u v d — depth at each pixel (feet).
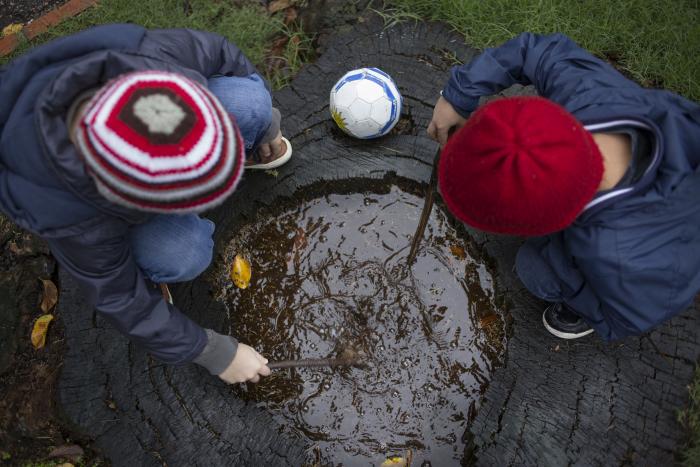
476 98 5.93
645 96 4.91
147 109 3.52
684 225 4.80
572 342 6.24
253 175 7.04
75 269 4.65
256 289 6.98
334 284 7.00
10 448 6.24
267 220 7.20
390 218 7.22
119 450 5.98
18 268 6.94
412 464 6.29
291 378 6.60
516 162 3.85
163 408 6.09
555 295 5.79
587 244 4.81
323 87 7.45
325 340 6.76
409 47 7.67
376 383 6.58
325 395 6.55
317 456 6.32
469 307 6.81
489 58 5.90
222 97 5.75
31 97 4.12
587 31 7.97
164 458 5.94
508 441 5.88
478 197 4.09
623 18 8.05
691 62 7.77
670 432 5.91
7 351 6.59
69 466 6.10
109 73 4.28
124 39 4.58
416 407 6.49
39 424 6.24
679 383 6.07
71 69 4.07
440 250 7.04
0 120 4.25
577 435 5.88
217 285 6.88
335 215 7.27
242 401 6.17
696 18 8.05
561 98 5.30
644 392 6.04
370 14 7.96
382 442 6.38
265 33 8.36
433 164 6.95
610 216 4.66
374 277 7.00
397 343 6.72
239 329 6.81
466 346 6.68
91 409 6.10
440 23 7.86
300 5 8.52
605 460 5.81
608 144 4.71
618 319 5.20
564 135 3.94
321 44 8.05
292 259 7.11
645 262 4.74
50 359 6.48
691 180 4.70
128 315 4.93
